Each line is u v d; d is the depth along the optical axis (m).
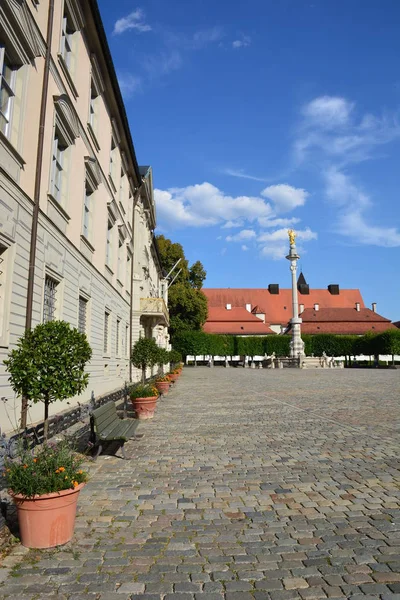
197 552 4.16
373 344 60.41
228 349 65.25
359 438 9.33
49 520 4.26
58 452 4.82
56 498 4.25
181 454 8.12
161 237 59.59
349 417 12.38
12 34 9.30
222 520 4.93
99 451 7.69
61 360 6.88
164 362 20.81
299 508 5.26
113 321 21.52
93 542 4.39
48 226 11.92
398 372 41.28
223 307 94.56
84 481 4.59
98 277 18.06
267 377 34.50
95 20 15.14
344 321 82.25
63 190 13.63
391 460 7.41
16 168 9.80
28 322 10.38
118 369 23.11
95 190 17.33
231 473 6.80
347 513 5.07
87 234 17.03
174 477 6.62
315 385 25.16
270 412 13.69
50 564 3.93
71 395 7.07
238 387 24.38
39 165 10.92
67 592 3.48
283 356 66.62
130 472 6.93
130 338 27.27
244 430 10.54
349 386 24.12
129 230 26.14
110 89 18.69
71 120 13.40
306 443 8.91
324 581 3.61
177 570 3.82
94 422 7.61
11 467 4.42
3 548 4.24
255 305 97.31
